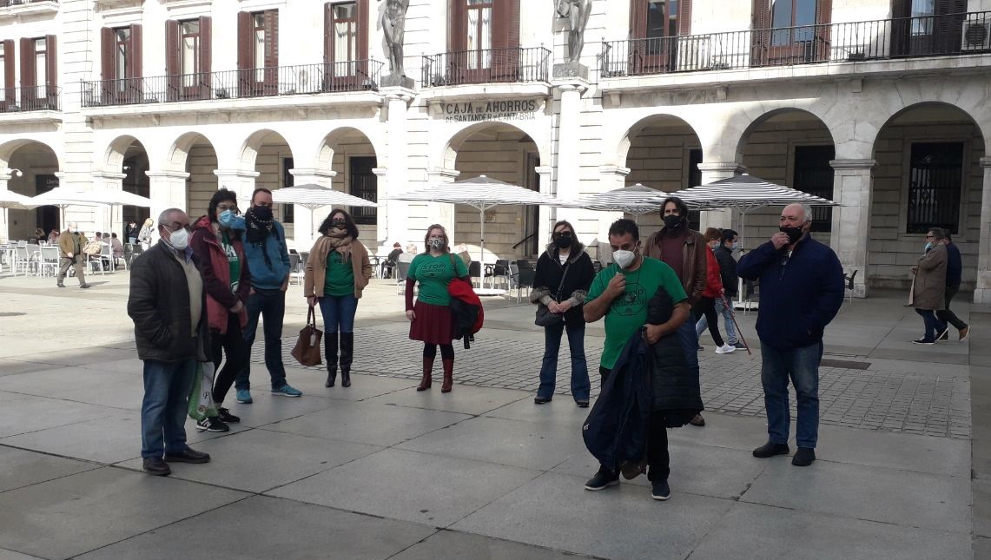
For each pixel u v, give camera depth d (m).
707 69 22.36
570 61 24.16
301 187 23.89
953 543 4.64
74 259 21.53
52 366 9.81
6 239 35.09
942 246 12.70
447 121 26.12
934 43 20.34
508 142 28.95
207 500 5.23
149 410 5.71
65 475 5.69
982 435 7.08
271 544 4.54
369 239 31.34
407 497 5.33
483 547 4.54
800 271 6.12
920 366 10.76
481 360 10.91
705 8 22.92
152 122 30.95
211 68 30.05
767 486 5.64
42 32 33.31
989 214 19.53
